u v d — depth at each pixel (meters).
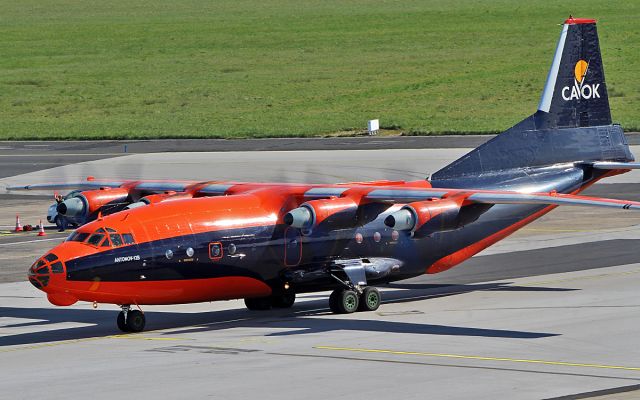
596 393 84.62
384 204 123.00
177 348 106.88
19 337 117.12
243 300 139.50
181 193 131.12
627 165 139.38
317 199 122.94
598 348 101.69
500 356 98.94
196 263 116.81
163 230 115.81
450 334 110.19
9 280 156.38
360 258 126.50
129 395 87.06
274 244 121.38
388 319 120.44
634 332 108.81
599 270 149.50
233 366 97.00
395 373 92.75
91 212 131.38
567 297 130.38
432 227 118.69
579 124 142.75
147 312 131.75
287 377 92.00
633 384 87.38
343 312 124.94
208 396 86.00
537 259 160.75
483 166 135.62
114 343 111.50
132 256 113.38
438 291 139.25
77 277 110.81
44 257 111.31
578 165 141.62
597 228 188.88
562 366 94.50
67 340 114.50
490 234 135.00
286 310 130.25
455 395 84.81
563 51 141.38
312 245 123.31
